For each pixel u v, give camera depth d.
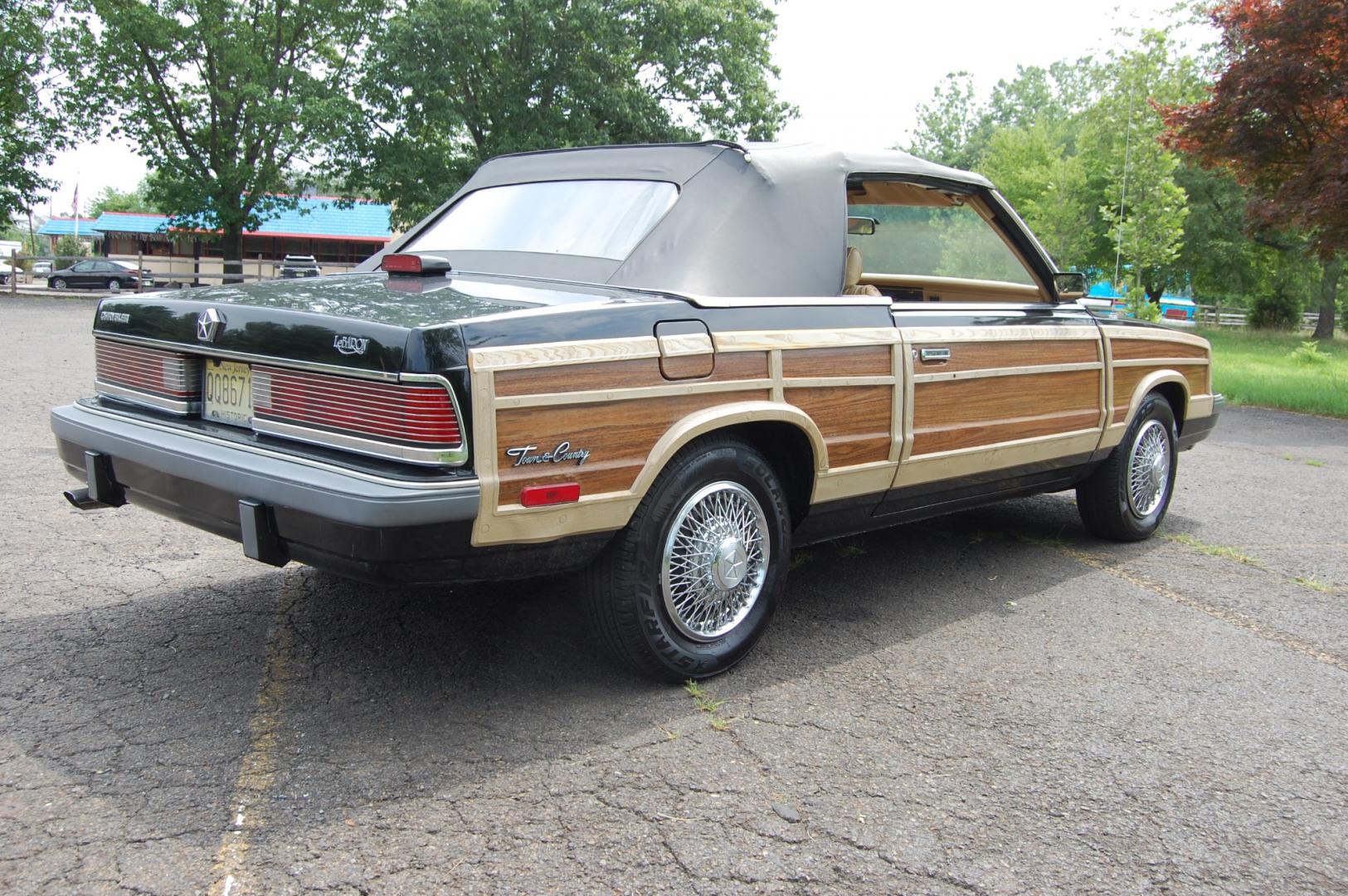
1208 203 34.03
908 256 4.58
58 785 2.47
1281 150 13.38
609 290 3.14
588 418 2.73
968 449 3.91
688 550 3.10
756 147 3.57
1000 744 2.91
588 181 3.74
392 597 3.93
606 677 3.24
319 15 30.50
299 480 2.56
